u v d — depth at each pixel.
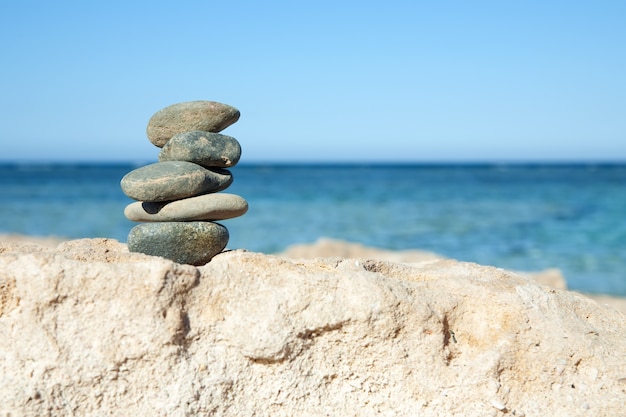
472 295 0.76
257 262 0.74
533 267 2.10
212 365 0.71
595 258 2.26
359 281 0.73
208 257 0.78
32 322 0.69
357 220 3.40
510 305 0.75
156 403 0.70
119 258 0.74
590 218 3.43
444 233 2.90
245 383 0.72
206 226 0.78
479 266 0.84
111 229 2.85
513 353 0.74
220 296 0.72
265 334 0.71
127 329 0.69
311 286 0.72
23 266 0.69
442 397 0.72
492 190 5.98
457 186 6.72
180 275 0.71
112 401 0.70
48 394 0.69
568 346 0.73
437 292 0.76
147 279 0.70
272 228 3.06
